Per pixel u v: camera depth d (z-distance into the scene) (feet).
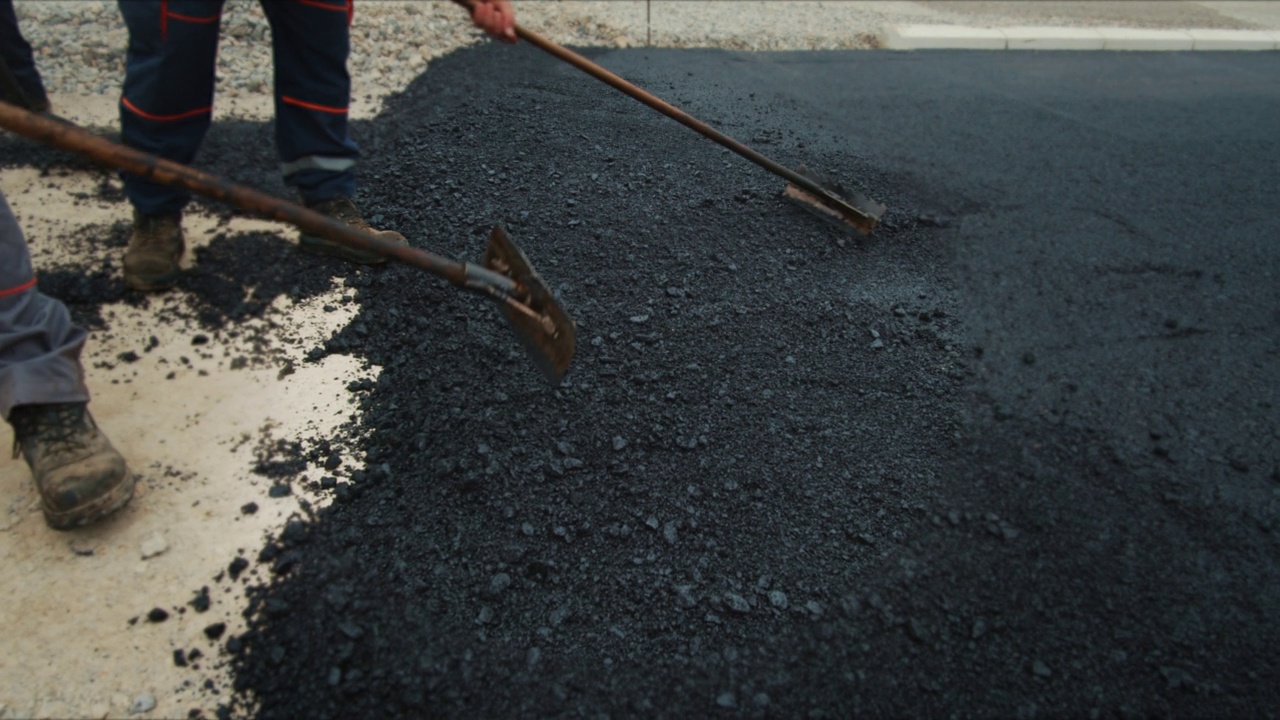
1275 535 6.86
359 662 5.61
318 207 8.95
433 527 6.48
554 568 6.23
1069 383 8.36
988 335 8.96
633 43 16.10
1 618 5.66
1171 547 6.73
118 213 9.70
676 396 7.72
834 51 17.30
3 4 9.95
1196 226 11.25
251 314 8.42
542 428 7.30
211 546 6.24
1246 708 5.65
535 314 6.22
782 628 5.99
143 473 6.72
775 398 7.84
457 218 9.85
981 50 18.51
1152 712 5.62
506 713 5.42
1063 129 14.15
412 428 7.27
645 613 6.03
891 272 9.86
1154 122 14.76
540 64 14.21
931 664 5.84
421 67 13.66
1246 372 8.63
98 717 5.22
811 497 6.92
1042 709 5.62
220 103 12.06
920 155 12.67
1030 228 10.96
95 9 14.66
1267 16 23.95
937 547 6.63
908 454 7.43
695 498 6.81
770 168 9.78
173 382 7.59
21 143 10.65
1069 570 6.50
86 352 7.79
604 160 11.26
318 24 7.95
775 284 9.37
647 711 5.49
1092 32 19.92
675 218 10.24
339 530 6.43
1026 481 7.25
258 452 7.01
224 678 5.49
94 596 5.85
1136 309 9.50
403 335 8.24
